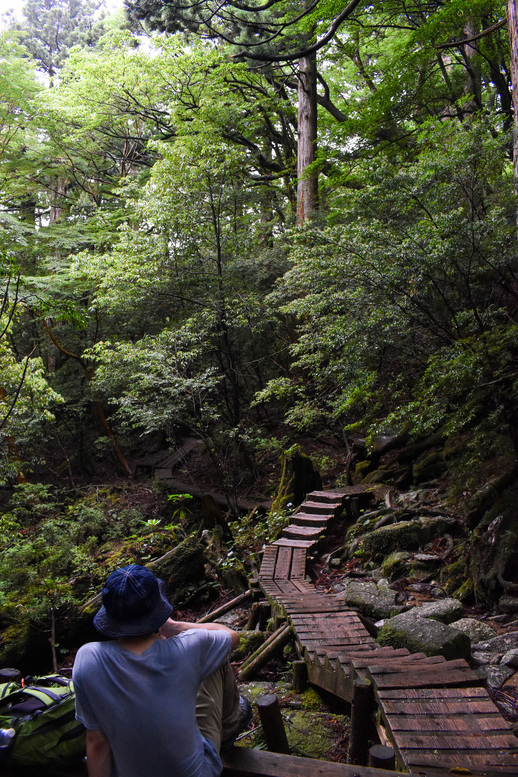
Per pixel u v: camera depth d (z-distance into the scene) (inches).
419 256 231.8
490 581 210.7
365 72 676.7
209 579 317.1
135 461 721.6
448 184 256.1
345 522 339.3
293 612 187.8
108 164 859.4
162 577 300.0
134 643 66.6
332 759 124.8
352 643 157.5
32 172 796.6
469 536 242.8
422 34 434.9
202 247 531.2
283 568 265.0
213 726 74.7
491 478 259.1
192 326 497.7
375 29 636.1
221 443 591.5
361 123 487.2
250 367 585.0
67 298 580.7
